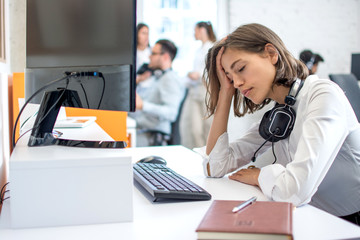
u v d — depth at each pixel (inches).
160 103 148.5
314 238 25.3
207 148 47.6
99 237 26.0
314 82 41.0
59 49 36.6
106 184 28.8
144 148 65.2
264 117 43.7
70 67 35.6
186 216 30.2
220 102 48.3
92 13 34.0
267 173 37.2
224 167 45.7
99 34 33.7
